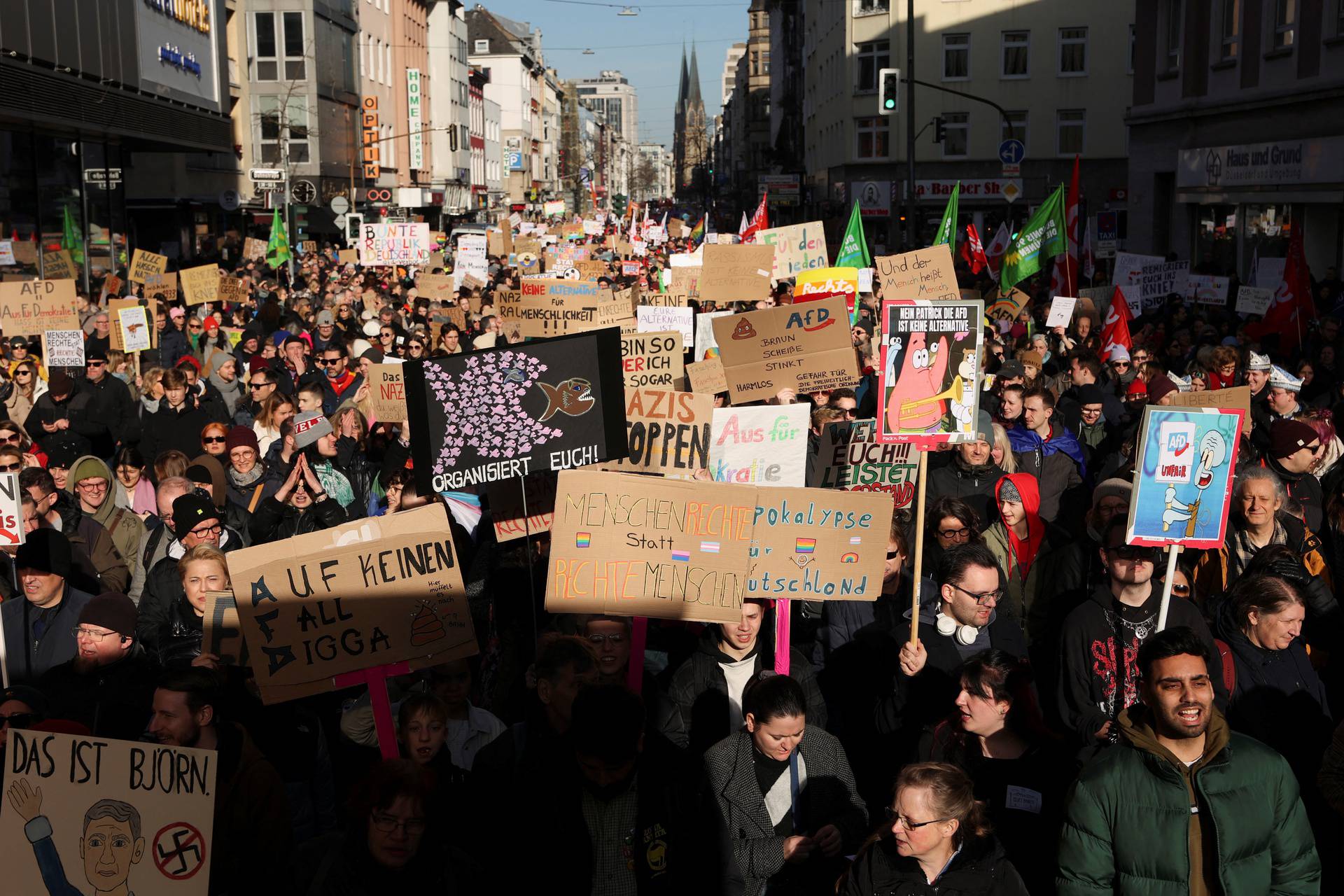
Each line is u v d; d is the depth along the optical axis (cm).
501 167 11588
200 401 1231
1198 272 2338
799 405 718
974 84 5066
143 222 4056
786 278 1692
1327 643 602
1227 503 521
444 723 493
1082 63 4984
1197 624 535
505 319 1552
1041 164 5069
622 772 437
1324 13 2189
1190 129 2862
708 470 715
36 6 2392
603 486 538
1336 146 2136
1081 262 2573
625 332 1028
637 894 436
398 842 401
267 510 777
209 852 386
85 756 382
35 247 2739
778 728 447
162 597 634
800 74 8056
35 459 873
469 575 702
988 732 473
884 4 5131
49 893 378
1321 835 533
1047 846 470
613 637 549
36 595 601
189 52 3497
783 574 557
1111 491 634
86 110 2677
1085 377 1091
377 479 925
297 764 520
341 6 5497
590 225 5200
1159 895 396
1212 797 393
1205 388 1020
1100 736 482
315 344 1623
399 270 3192
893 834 418
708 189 16262
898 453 789
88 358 1197
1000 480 693
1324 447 826
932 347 574
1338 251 2239
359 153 5922
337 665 505
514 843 443
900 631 564
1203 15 2769
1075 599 625
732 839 459
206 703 446
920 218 5206
